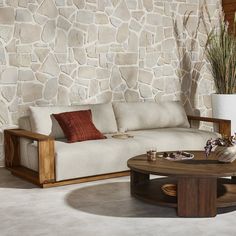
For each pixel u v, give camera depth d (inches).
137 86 277.9
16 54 239.0
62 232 142.5
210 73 299.9
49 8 246.4
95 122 239.6
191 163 171.8
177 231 142.4
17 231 143.8
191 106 299.3
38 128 223.3
